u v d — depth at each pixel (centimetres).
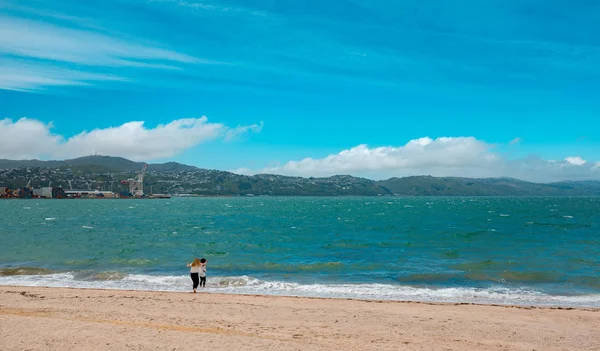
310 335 1362
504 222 7762
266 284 2403
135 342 1175
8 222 8019
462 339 1376
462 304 1922
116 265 3077
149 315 1603
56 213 11912
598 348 1316
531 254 3612
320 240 4822
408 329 1489
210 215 10825
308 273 2758
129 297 1988
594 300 2045
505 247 4116
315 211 13012
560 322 1611
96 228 6612
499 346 1308
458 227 6650
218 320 1541
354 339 1330
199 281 2473
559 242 4534
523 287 2328
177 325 1432
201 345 1160
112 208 16175
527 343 1352
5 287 2253
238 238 5088
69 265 3077
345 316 1664
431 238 4988
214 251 3841
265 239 4959
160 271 2848
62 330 1279
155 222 8175
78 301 1880
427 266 2998
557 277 2589
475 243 4469
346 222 8025
